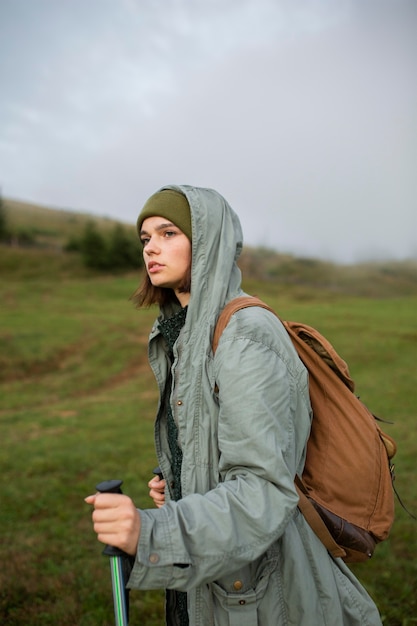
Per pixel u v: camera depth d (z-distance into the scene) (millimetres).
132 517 1155
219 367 1400
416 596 3416
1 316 30406
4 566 4215
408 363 18953
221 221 1629
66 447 9477
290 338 1614
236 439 1306
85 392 17641
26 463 8266
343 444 1574
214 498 1240
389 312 37625
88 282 49188
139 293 1967
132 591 3707
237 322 1453
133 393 16422
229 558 1191
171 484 1819
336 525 1514
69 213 105250
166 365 1893
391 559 4086
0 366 19969
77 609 3506
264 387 1341
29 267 54094
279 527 1243
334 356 1601
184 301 1775
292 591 1413
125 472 7672
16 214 96688
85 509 5992
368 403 12672
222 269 1587
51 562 4332
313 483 1570
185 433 1512
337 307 41156
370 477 1569
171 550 1157
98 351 23234
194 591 1429
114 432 10727
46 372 20359
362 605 1537
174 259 1668
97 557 4504
